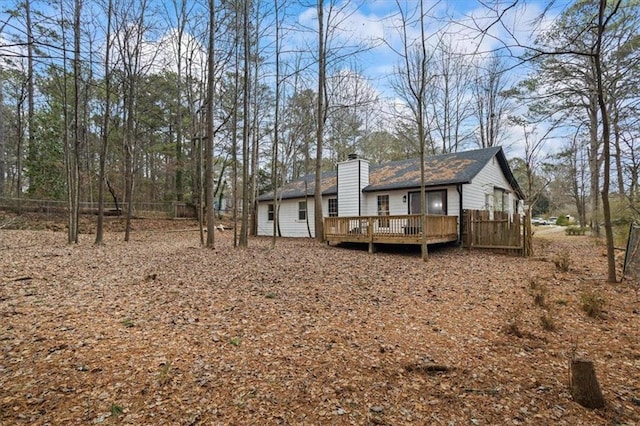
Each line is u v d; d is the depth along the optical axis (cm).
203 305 507
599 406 261
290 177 2861
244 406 262
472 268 816
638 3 650
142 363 323
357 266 839
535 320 455
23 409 248
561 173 1777
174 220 2003
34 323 408
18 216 1490
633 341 384
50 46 362
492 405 266
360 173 1497
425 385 297
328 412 257
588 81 1015
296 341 388
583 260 905
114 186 2306
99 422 238
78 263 763
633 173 896
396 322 454
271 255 996
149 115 2083
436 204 1330
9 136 2122
